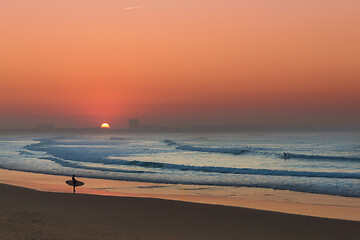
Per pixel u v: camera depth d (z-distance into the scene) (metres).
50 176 33.22
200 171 36.78
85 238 10.77
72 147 91.75
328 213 17.03
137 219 14.40
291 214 15.55
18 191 20.67
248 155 61.44
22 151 71.88
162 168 39.97
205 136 193.50
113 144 113.81
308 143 110.44
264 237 12.02
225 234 12.31
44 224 12.29
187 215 15.30
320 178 31.06
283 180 29.97
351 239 11.88
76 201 18.06
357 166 45.50
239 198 21.47
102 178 31.66
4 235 10.62
